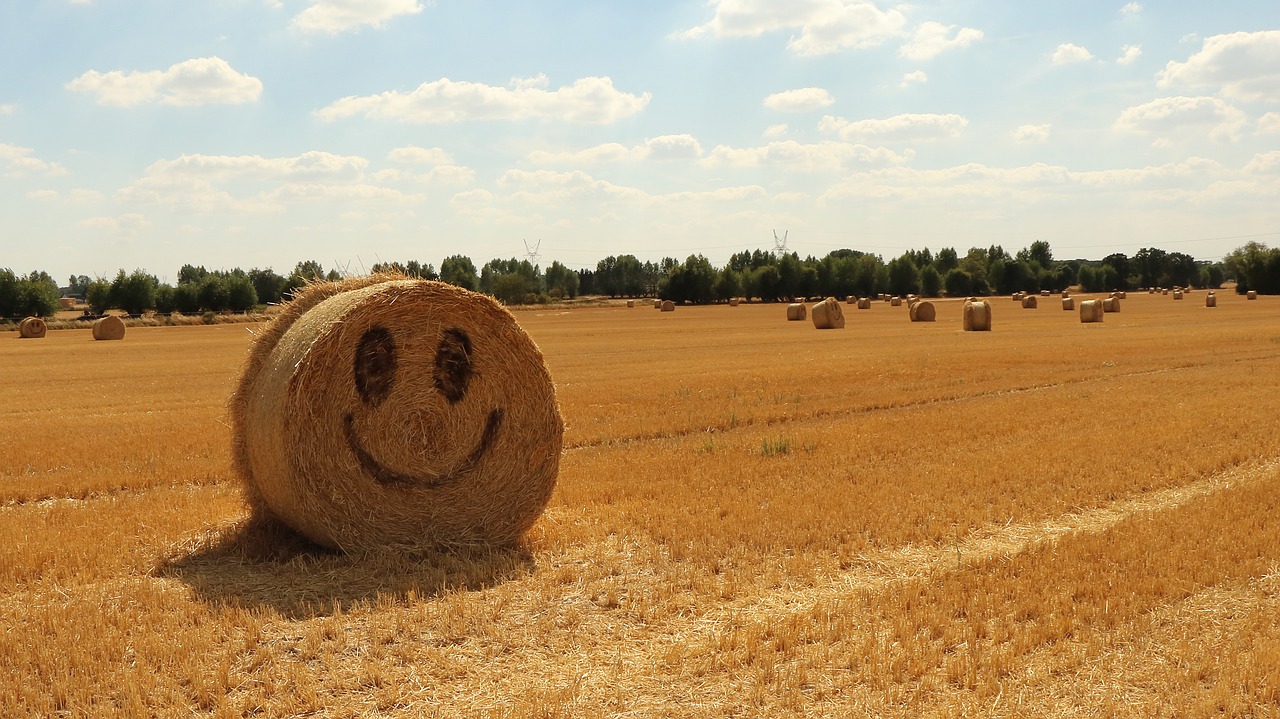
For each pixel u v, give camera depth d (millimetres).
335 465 8898
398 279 10570
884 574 8078
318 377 8789
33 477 12578
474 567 8391
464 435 9445
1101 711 5453
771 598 7480
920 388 21984
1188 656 6113
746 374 26078
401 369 9164
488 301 9500
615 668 6164
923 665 6012
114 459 14016
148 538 9328
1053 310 77562
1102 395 19312
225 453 14461
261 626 6859
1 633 6559
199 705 5629
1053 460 12383
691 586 7766
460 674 6090
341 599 7539
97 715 5391
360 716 5508
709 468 12492
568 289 174000
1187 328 45562
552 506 10695
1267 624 6621
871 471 11992
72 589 7691
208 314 88125
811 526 9375
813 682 5895
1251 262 119750
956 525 9383
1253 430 14312
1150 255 174375
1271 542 8383
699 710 5562
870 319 65500
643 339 46000
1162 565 7777
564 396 21328
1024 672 5953
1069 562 7949
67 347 46844
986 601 7062
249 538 9508
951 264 193250
